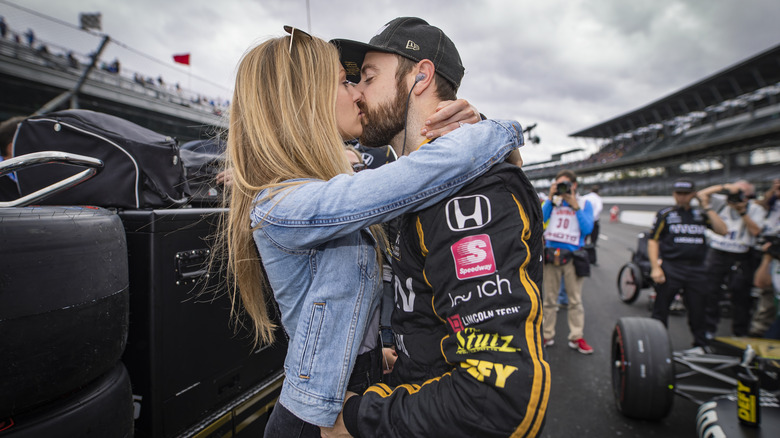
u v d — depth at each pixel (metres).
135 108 16.66
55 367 0.76
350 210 0.73
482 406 0.63
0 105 15.10
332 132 0.90
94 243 0.84
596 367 3.53
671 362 2.44
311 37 0.93
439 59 0.96
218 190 1.74
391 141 1.05
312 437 0.86
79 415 0.81
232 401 1.38
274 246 0.83
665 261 3.66
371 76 1.00
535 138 4.69
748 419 1.64
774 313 3.93
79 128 1.24
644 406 2.47
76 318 0.79
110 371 0.95
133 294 1.10
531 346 0.65
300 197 0.76
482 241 0.70
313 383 0.81
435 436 0.66
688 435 2.46
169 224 1.13
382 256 1.02
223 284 1.32
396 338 0.90
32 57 13.80
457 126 0.86
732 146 22.55
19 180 1.29
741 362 1.70
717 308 4.16
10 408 0.71
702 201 3.77
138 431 1.11
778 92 25.17
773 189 4.12
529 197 0.77
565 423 2.62
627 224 24.00
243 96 0.88
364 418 0.76
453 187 0.74
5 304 0.69
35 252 0.73
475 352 0.66
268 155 0.83
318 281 0.84
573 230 3.81
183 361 1.18
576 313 3.93
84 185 1.24
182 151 1.87
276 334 1.57
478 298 0.68
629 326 2.58
